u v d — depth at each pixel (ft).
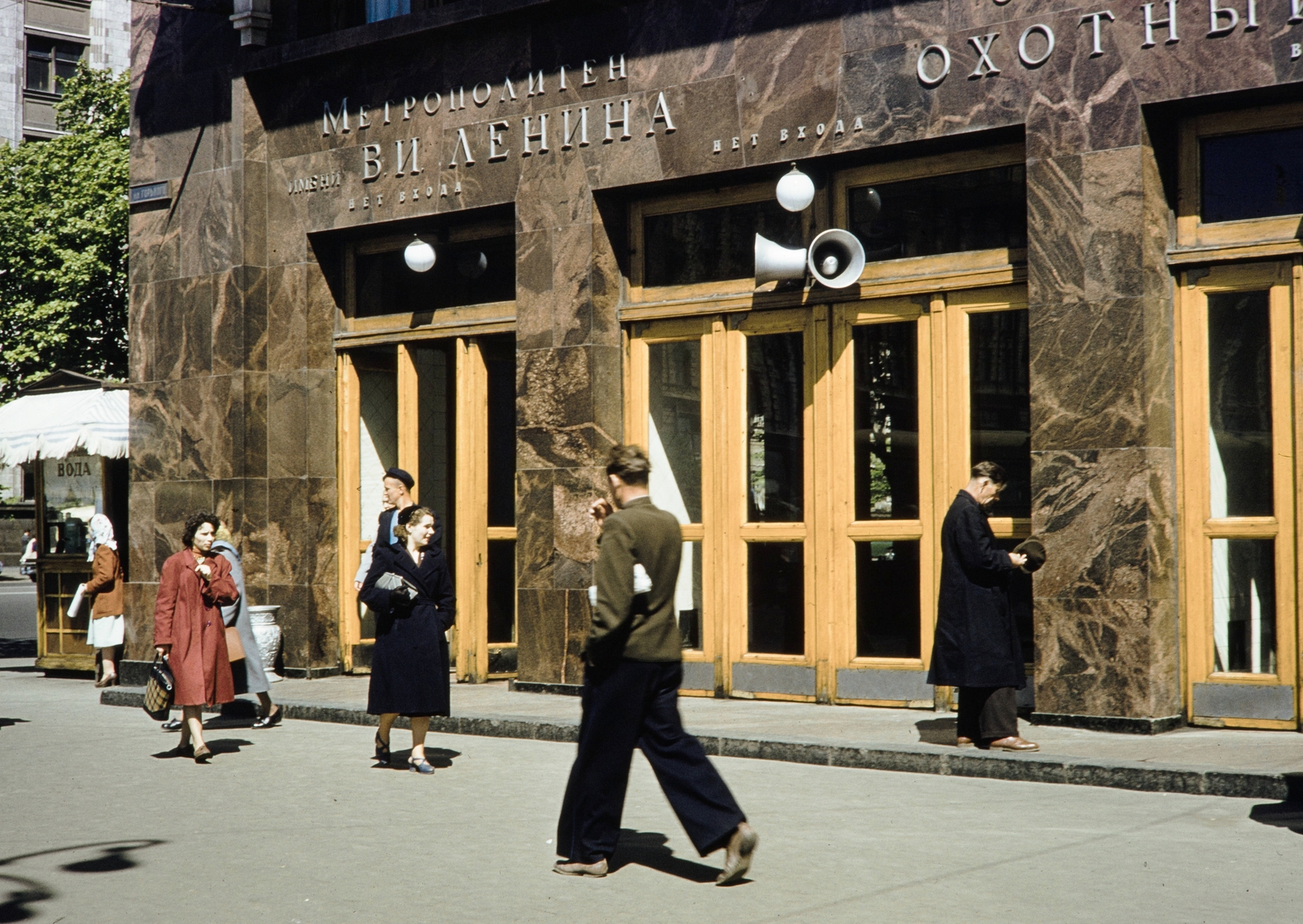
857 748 28.71
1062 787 25.98
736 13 36.78
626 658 19.27
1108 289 31.17
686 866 20.17
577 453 39.11
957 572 28.55
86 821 23.98
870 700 35.27
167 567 31.09
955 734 30.48
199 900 18.52
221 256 46.39
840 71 35.17
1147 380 30.68
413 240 44.47
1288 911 17.21
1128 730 30.37
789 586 36.76
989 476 29.04
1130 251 30.91
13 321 96.32
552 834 22.50
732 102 36.86
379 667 29.17
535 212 40.16
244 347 45.70
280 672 45.01
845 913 17.38
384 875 19.77
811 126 35.60
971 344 34.22
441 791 26.61
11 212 97.30
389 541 29.89
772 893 18.45
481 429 43.04
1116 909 17.35
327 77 44.80
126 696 41.93
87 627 50.70
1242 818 22.94
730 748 30.30
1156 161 31.32
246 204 45.83
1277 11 29.35
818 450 36.11
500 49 41.06
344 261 45.85
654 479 39.19
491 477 43.62
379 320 44.91
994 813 23.59
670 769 19.19
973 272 33.91
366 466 46.01
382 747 29.86
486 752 31.65
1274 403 30.35
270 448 45.44
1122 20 31.12
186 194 47.39
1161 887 18.43
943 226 34.65
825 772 28.14
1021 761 26.81
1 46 144.87
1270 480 30.45
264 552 45.47
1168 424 31.17
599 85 39.14
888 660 35.09
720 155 37.01
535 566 39.75
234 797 26.17
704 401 38.22
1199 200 31.35
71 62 151.12
